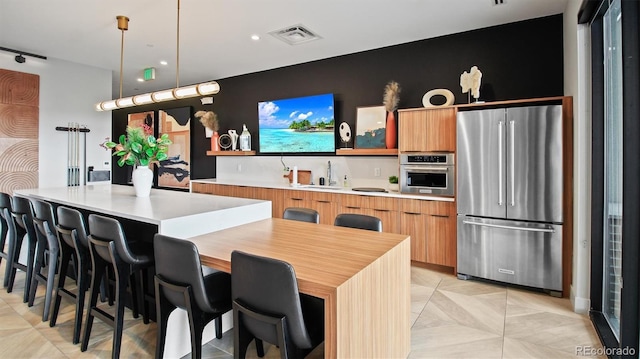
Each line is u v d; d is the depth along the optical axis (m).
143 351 2.30
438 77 4.37
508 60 3.96
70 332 2.56
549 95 3.75
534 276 3.33
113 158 9.09
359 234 2.39
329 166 5.18
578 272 2.91
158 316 1.99
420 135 3.99
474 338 2.52
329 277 1.54
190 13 3.63
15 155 4.93
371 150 4.59
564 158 3.19
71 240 2.49
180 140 7.28
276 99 5.80
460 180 3.67
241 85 6.24
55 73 5.29
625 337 2.02
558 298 3.23
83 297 2.44
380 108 4.69
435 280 3.69
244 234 2.40
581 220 2.88
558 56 3.71
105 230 2.18
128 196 3.44
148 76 5.79
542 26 3.79
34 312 2.88
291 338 1.50
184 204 2.89
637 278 1.98
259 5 3.44
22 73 4.97
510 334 2.58
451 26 4.02
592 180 2.78
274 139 5.75
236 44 4.57
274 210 5.09
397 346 2.08
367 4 3.43
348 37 4.33
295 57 5.18
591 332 2.60
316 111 5.26
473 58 4.15
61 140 5.38
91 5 3.45
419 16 3.72
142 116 8.05
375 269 1.79
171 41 4.47
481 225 3.56
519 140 3.35
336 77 5.16
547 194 3.24
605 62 2.67
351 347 1.55
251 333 1.62
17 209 3.17
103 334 2.54
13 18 3.78
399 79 4.63
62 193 3.63
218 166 6.61
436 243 3.88
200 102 6.94
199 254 1.90
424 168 3.96
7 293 3.27
